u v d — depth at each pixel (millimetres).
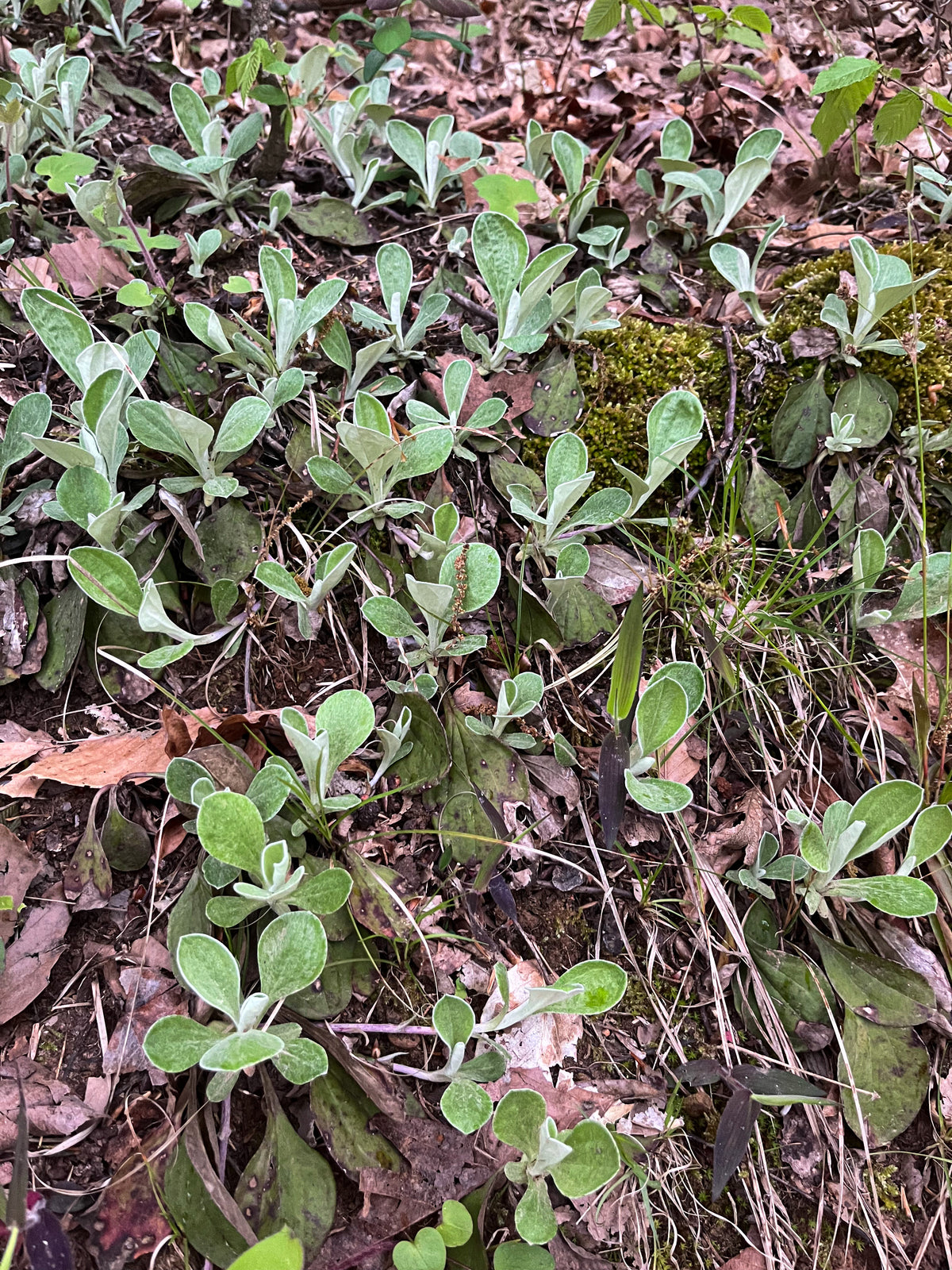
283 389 405
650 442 400
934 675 427
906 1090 359
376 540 427
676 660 428
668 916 384
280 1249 260
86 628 382
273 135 515
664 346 474
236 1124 319
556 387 464
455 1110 300
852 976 374
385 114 524
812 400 460
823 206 570
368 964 347
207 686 385
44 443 345
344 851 359
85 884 344
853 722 426
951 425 453
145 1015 327
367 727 339
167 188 494
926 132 551
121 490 411
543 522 401
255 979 335
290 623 404
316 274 498
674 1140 347
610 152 507
